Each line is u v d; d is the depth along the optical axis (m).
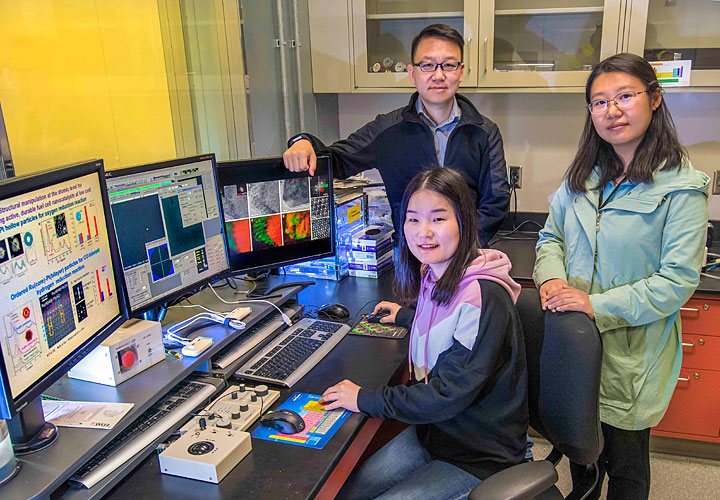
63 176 1.15
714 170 2.69
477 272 1.37
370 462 1.55
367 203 2.58
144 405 1.26
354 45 2.69
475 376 1.31
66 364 1.15
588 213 1.73
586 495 1.39
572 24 2.45
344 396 1.41
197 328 1.63
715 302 2.25
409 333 1.81
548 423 1.43
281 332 1.80
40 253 1.09
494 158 2.16
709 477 2.36
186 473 1.17
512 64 2.54
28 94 1.41
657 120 1.60
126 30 1.69
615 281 1.69
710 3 2.27
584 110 2.79
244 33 2.23
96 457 1.16
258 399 1.42
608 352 1.69
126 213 1.41
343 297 2.15
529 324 1.48
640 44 2.34
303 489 1.13
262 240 1.86
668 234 1.59
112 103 1.67
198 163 1.62
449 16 2.56
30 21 1.40
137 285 1.46
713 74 2.30
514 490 1.15
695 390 2.37
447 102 2.14
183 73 1.95
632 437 1.75
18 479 1.03
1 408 0.99
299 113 2.73
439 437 1.42
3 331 0.99
